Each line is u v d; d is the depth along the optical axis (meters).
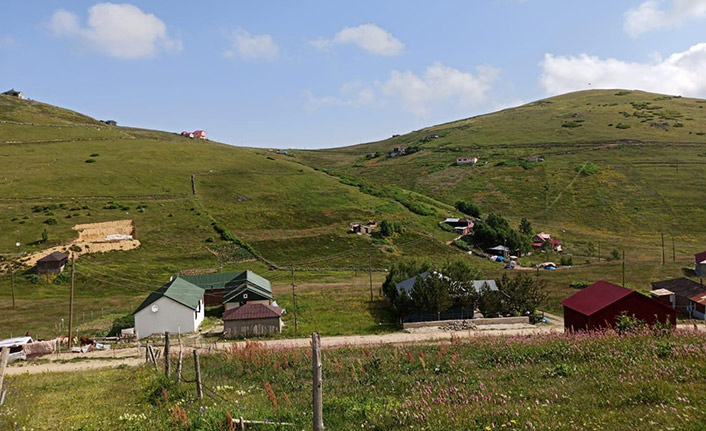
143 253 91.25
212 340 47.94
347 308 61.53
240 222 114.75
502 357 20.77
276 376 22.69
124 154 159.75
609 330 24.23
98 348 44.69
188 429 13.88
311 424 12.90
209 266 88.94
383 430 11.90
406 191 164.38
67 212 104.12
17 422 15.83
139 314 52.06
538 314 56.56
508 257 109.94
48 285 74.12
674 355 15.72
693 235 121.88
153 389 20.03
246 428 13.35
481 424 10.93
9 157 141.00
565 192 156.50
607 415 10.36
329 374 21.30
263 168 166.12
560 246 118.06
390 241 112.88
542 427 10.09
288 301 65.88
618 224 132.75
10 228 93.00
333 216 125.69
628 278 79.19
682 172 160.62
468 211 146.12
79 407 18.23
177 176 142.12
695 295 55.22
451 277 59.75
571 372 15.70
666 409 10.20
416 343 38.66
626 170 166.62
